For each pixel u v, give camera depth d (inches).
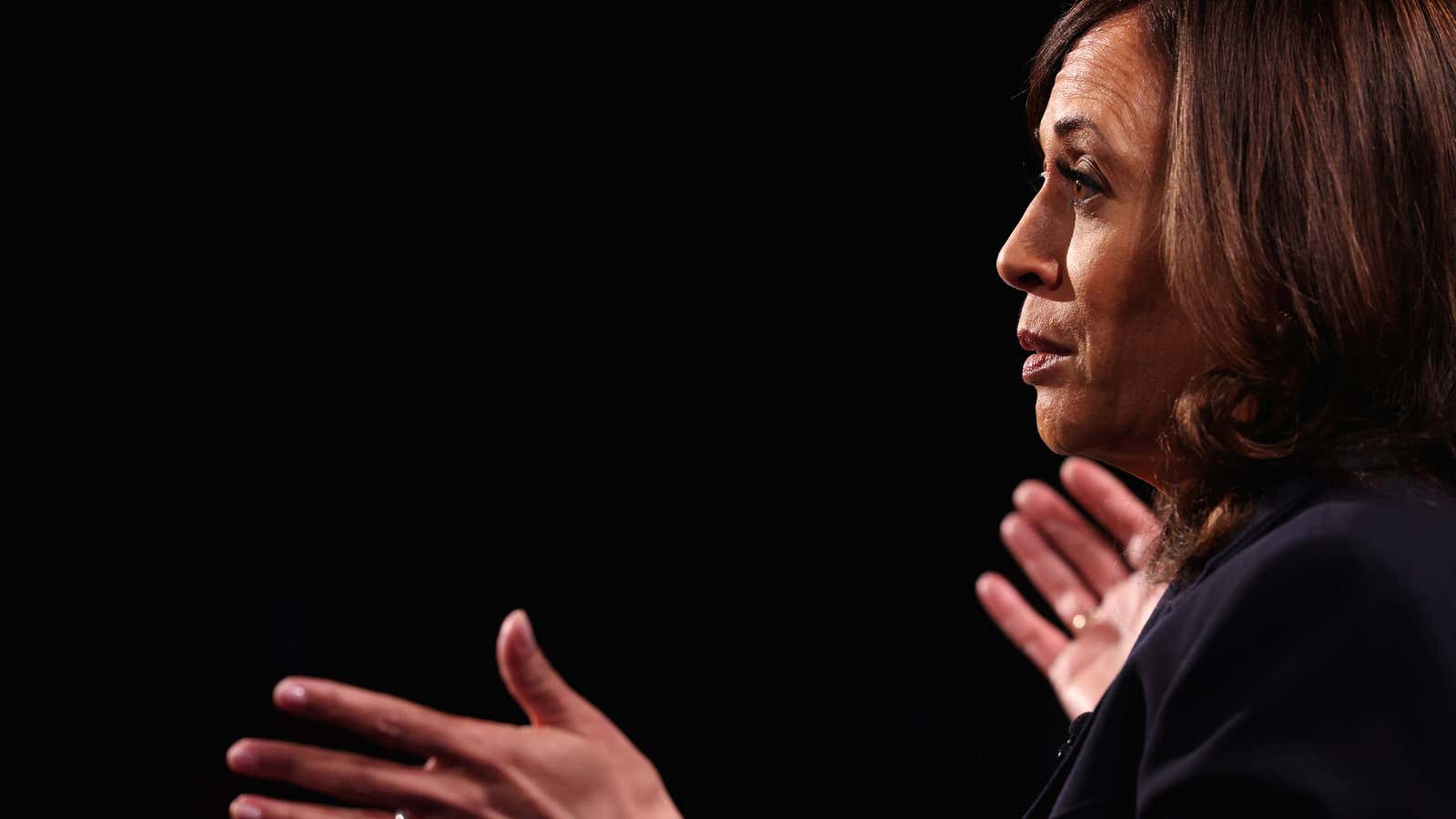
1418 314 93.8
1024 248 106.0
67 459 438.0
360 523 460.4
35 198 425.1
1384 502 89.1
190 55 426.6
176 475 446.0
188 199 437.4
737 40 450.3
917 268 461.7
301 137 440.5
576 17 447.2
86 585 434.0
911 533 469.1
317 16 432.1
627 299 471.8
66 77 419.5
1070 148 103.0
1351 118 94.3
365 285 457.4
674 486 477.1
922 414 469.4
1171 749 84.4
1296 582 84.7
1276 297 94.7
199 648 438.9
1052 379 105.4
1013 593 189.3
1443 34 97.5
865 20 440.5
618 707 464.1
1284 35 96.2
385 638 456.1
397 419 463.8
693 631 471.2
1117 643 180.4
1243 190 94.4
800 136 455.8
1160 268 99.3
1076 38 109.5
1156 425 102.3
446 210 455.8
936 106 442.0
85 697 426.9
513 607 465.1
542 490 472.4
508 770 118.0
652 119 456.8
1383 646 81.5
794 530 474.6
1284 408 95.0
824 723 458.6
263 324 450.6
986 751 445.1
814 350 473.1
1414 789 77.7
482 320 465.7
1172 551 98.3
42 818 414.3
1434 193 94.6
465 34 442.0
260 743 117.0
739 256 470.6
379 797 116.7
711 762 459.5
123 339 440.1
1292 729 80.9
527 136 455.2
